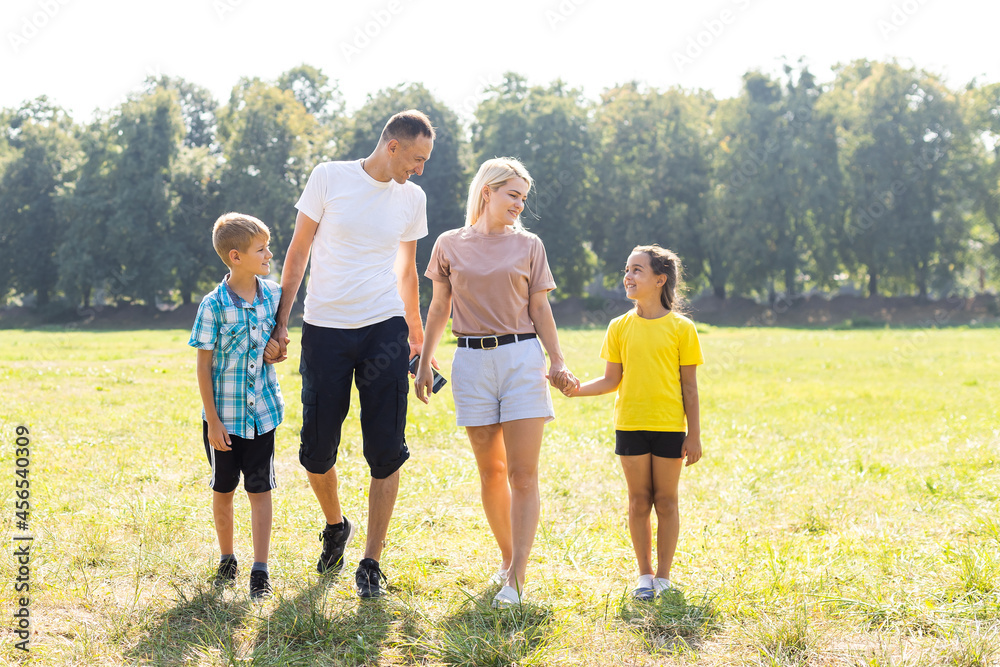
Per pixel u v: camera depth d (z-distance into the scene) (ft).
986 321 132.26
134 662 8.30
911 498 15.74
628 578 11.33
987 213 144.66
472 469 17.70
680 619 9.52
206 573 10.94
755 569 11.29
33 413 24.40
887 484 16.94
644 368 11.02
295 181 147.33
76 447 19.21
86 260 148.05
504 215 11.09
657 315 11.27
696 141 155.43
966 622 9.31
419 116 11.23
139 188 146.82
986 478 17.15
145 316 156.04
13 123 180.65
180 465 17.79
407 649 8.80
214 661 8.33
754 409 29.99
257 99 145.79
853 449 21.04
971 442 21.43
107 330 134.10
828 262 147.95
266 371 11.07
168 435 21.34
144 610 9.59
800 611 9.46
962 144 143.43
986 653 8.46
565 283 157.07
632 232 150.82
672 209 151.23
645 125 156.76
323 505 11.41
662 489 10.96
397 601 10.06
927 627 9.37
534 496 10.65
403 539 12.60
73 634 8.95
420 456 19.60
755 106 144.77
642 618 9.61
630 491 11.18
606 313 147.33
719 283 155.22
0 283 161.89
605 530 13.64
